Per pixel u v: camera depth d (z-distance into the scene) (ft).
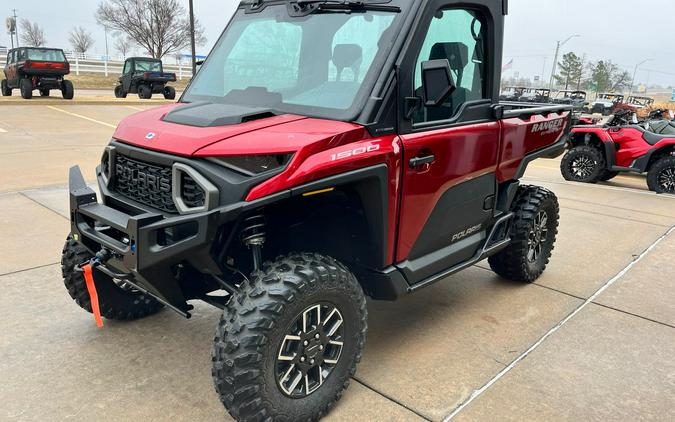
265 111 9.07
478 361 10.80
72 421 8.57
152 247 7.69
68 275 10.88
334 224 9.73
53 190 23.27
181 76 119.75
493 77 11.55
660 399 9.70
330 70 9.46
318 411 8.60
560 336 11.96
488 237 12.80
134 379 9.77
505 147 12.26
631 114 33.68
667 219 23.32
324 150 8.07
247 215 8.17
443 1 9.65
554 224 15.26
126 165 9.21
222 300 9.98
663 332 12.30
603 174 33.71
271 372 7.83
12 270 14.48
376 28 9.31
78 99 70.23
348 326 8.80
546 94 106.93
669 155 30.17
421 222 10.16
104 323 11.85
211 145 7.89
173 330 11.67
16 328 11.46
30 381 9.60
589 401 9.56
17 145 35.50
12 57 70.54
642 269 16.53
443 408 9.23
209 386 9.62
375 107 8.71
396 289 9.88
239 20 11.80
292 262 8.26
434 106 8.69
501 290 14.57
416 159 9.50
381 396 9.52
